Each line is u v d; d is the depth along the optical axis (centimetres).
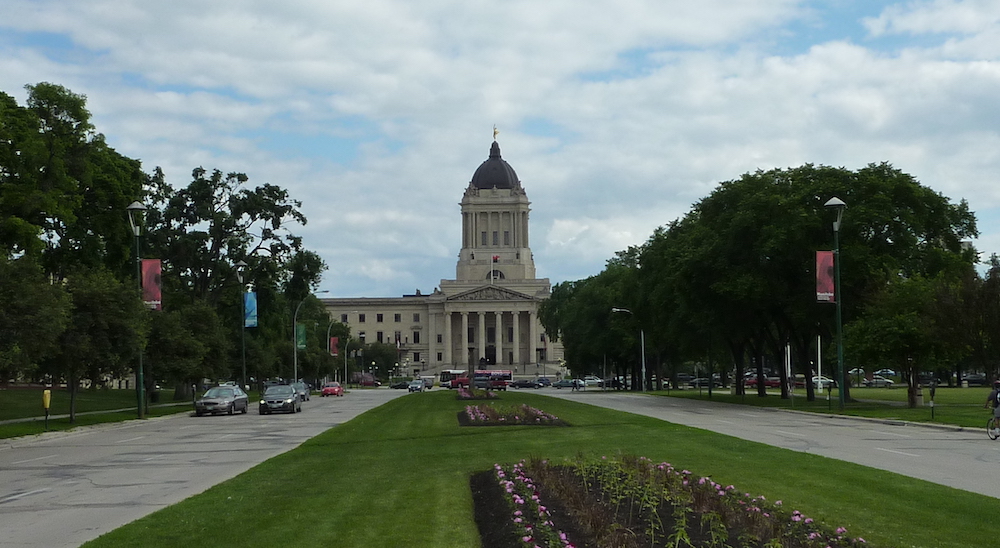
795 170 6500
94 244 6506
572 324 13250
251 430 4488
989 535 1354
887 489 1833
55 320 3922
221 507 1730
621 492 1708
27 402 7131
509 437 3509
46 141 5894
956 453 2673
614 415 5053
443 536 1390
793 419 4744
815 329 6675
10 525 1611
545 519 1434
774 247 5812
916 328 5159
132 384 12850
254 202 8456
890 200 5925
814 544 1259
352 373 19562
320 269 8906
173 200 8256
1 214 5428
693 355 9706
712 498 1582
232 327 9512
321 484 2088
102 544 1360
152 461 2867
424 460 2656
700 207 6981
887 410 5138
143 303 5328
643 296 9006
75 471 2588
